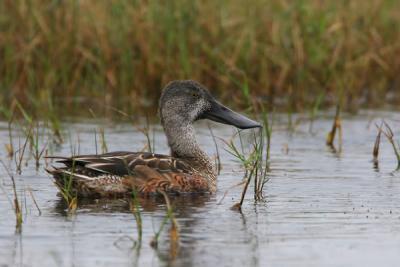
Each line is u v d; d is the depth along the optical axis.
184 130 13.48
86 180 11.96
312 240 10.18
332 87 21.00
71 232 10.41
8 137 16.39
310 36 21.16
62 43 20.39
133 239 10.15
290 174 13.83
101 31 20.55
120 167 12.19
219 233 10.42
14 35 20.33
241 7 21.25
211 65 20.59
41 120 18.16
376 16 22.00
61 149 15.41
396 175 13.82
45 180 13.20
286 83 20.84
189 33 20.72
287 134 17.23
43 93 19.41
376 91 21.64
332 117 18.95
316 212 11.46
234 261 9.40
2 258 9.46
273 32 21.09
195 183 12.50
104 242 10.03
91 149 15.45
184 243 10.02
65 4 20.53
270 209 11.62
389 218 11.18
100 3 20.78
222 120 13.70
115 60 20.56
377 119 18.66
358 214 11.36
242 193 11.99
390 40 21.97
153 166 12.40
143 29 20.69
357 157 15.27
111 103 20.12
